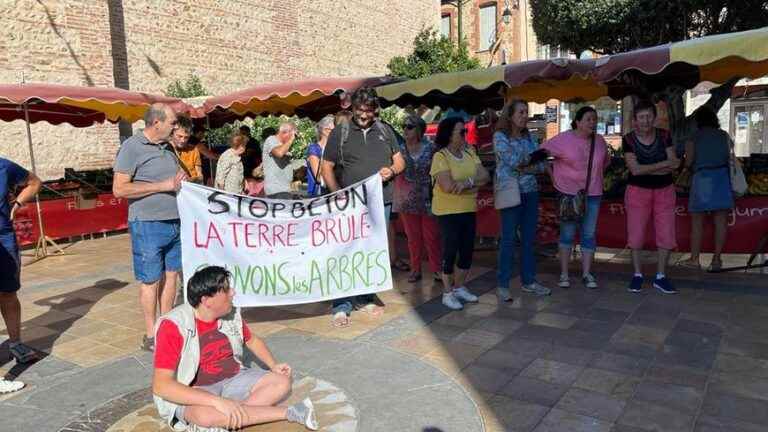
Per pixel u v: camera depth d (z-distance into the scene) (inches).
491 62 994.1
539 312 204.7
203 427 116.6
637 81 299.7
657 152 214.4
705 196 242.7
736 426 123.6
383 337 185.9
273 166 279.4
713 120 243.8
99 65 471.8
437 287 243.6
